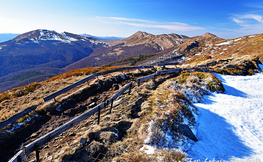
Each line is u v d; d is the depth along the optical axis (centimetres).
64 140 808
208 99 1289
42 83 1830
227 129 877
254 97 1397
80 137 775
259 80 1933
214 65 2677
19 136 859
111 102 990
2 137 809
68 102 1207
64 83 1748
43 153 723
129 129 796
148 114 885
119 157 593
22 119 956
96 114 1051
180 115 855
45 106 1106
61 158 638
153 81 1534
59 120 1029
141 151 618
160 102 1005
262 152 697
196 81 1513
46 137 683
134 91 1298
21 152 604
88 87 1389
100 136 726
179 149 615
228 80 1912
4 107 1260
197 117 959
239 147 736
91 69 2392
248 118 1011
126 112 974
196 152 667
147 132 721
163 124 762
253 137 822
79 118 797
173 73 1838
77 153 648
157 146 650
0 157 725
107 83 1560
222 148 715
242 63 2533
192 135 757
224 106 1168
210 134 815
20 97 1443
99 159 607
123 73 1816
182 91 1230
